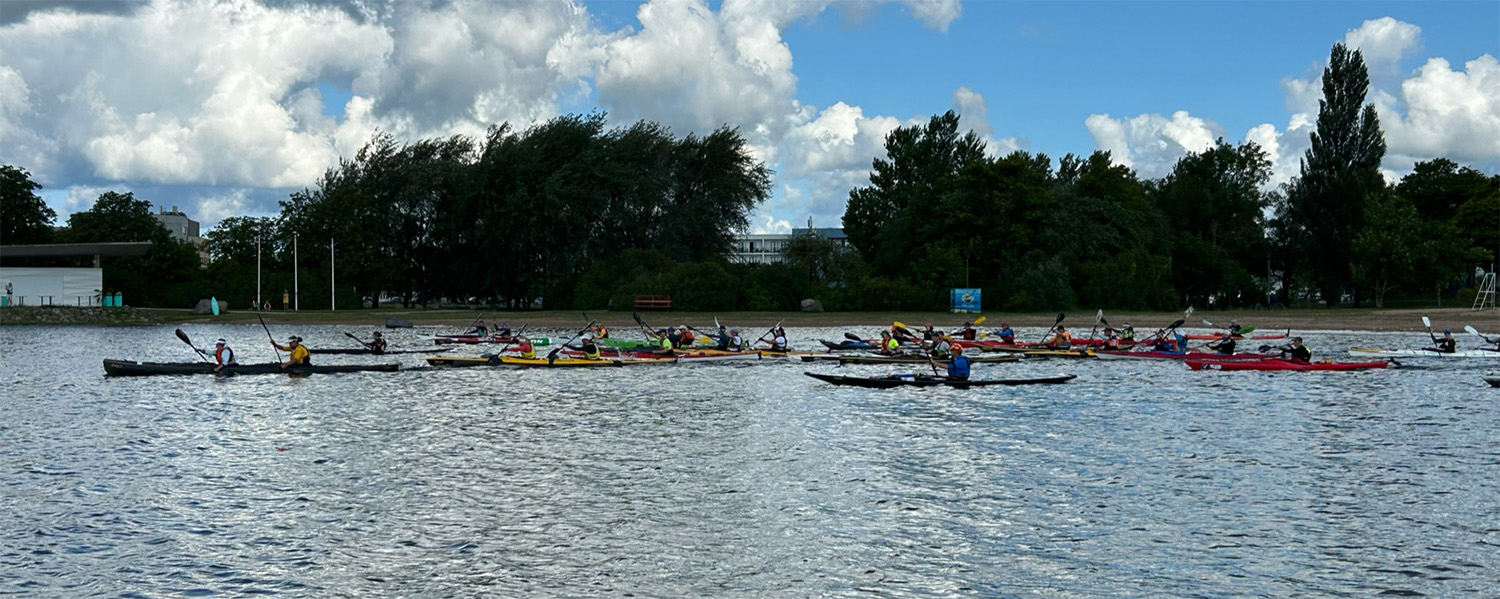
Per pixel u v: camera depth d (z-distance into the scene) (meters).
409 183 120.25
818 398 38.62
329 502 22.41
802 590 16.98
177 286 114.19
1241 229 133.00
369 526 20.53
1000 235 110.44
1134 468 25.67
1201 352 54.72
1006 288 104.56
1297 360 49.62
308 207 122.44
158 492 23.30
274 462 26.72
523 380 44.91
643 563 18.31
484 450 28.28
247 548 19.12
